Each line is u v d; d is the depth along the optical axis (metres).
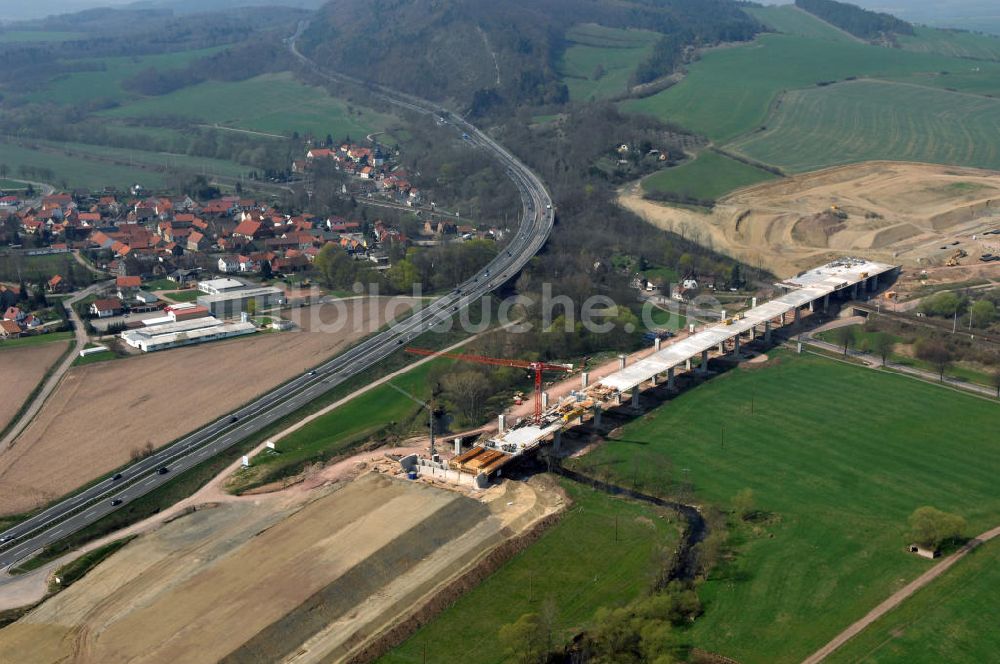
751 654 184.62
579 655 183.75
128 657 186.38
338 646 189.25
